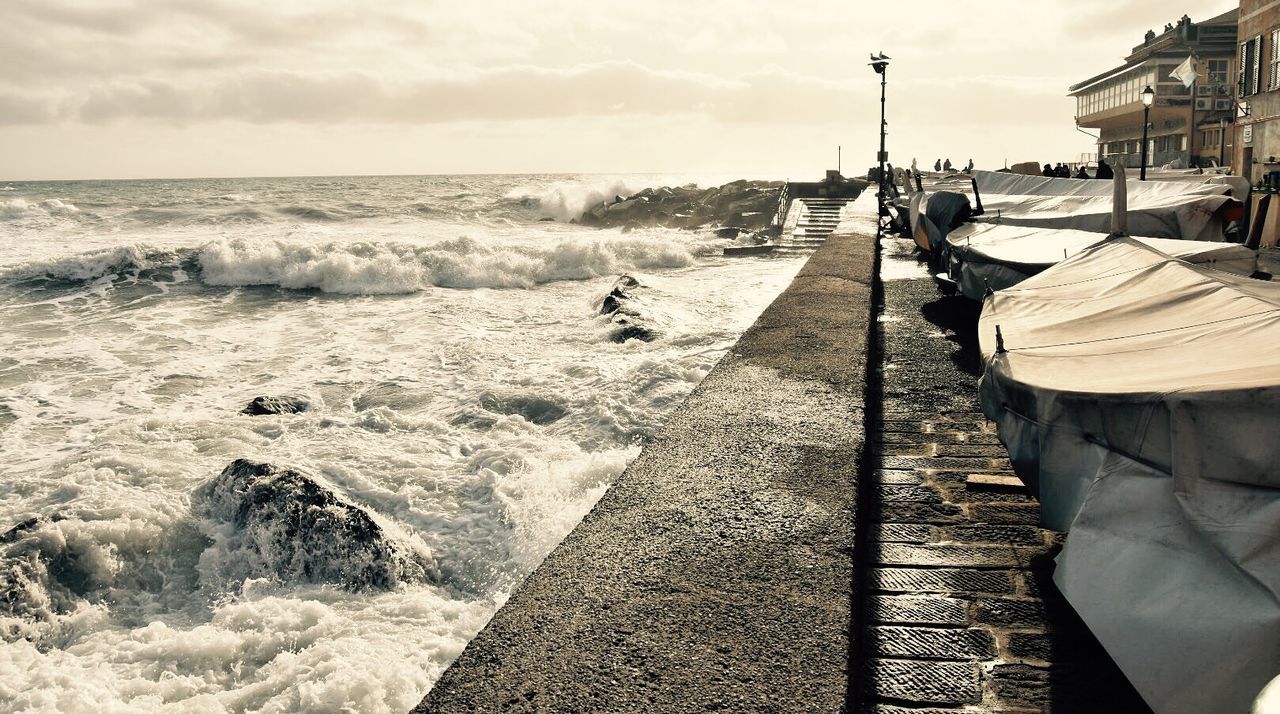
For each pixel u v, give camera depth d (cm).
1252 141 2923
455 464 638
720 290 1698
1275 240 1239
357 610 430
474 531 519
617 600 214
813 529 255
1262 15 2809
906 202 1923
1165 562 207
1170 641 198
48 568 466
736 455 325
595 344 1133
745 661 185
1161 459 211
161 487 594
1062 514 248
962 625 276
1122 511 220
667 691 175
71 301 1736
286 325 1436
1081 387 244
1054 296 386
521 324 1346
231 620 419
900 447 472
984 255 753
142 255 1984
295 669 365
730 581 223
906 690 242
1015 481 405
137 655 392
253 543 498
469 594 454
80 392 994
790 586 219
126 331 1402
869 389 445
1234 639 188
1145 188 1038
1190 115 5481
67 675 377
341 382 984
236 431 739
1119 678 243
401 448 682
